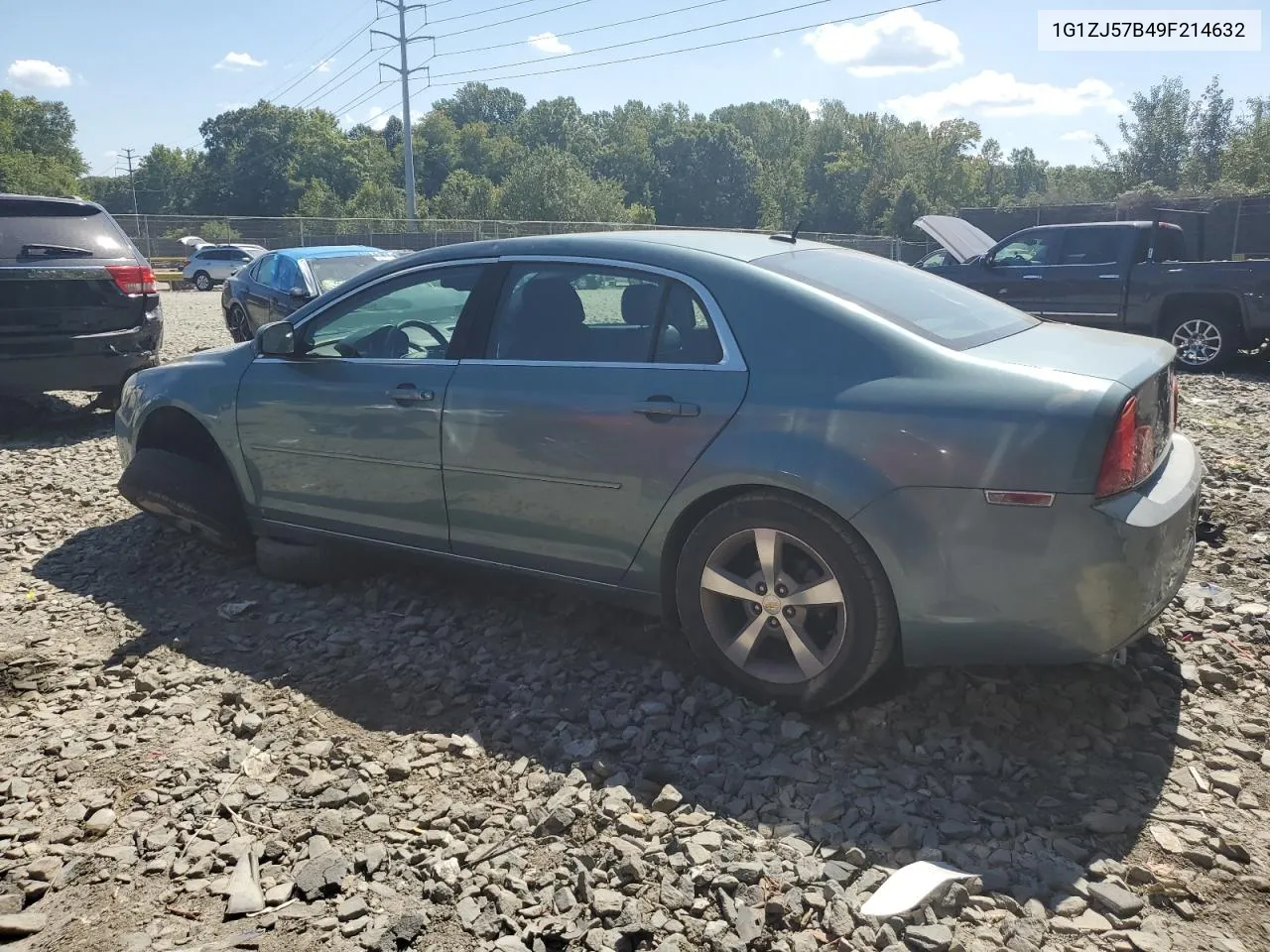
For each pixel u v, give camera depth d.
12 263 7.94
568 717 3.50
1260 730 3.30
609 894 2.55
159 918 2.54
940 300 3.78
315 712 3.58
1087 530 2.94
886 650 3.23
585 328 3.81
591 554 3.78
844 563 3.20
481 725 3.46
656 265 3.70
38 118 102.31
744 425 3.34
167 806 3.01
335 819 2.90
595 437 3.65
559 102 134.38
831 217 99.69
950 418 3.06
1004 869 2.64
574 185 59.88
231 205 101.50
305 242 39.81
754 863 2.64
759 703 3.50
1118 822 2.82
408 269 4.35
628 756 3.25
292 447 4.57
